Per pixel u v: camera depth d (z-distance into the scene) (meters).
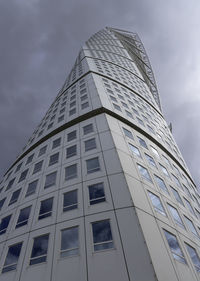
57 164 23.06
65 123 29.95
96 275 12.39
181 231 17.66
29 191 21.88
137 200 16.52
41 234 16.19
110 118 27.81
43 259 14.45
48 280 13.04
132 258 12.72
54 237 15.45
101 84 40.94
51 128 31.84
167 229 16.31
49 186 20.69
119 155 20.64
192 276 14.18
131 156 22.12
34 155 28.33
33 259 14.81
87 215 15.97
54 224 16.42
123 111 32.62
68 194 18.52
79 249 13.98
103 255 13.20
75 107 33.66
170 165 28.53
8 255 16.20
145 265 12.33
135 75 63.28
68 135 27.30
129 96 42.16
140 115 35.66
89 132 25.67
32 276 13.72
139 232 13.95
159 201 18.95
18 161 32.22
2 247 17.16
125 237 13.83
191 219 21.27
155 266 12.43
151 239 14.04
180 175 29.02
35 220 17.75
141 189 18.22
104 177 18.56
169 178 24.72
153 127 35.38
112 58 71.94
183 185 27.00
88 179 18.98
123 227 14.41
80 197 17.64
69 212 16.80
